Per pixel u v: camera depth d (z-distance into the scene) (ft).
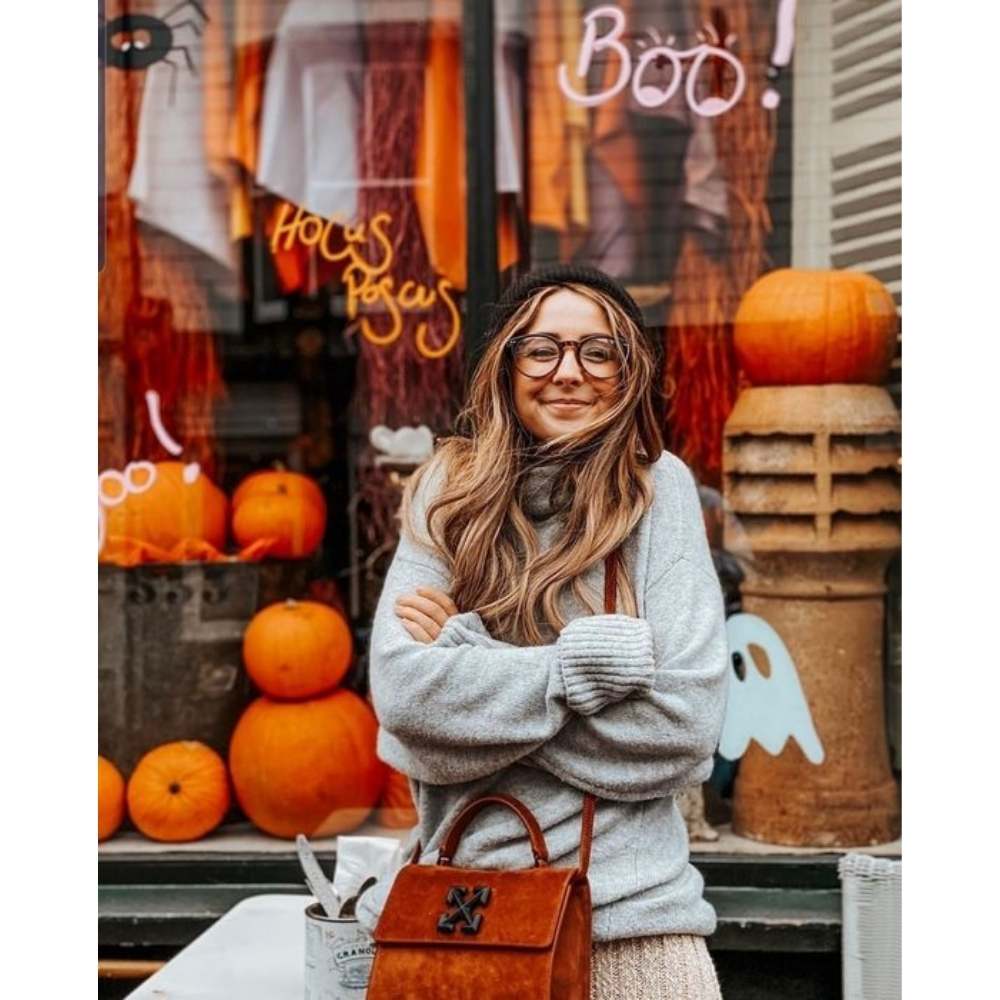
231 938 10.55
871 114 12.54
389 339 13.11
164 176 13.12
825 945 11.94
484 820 7.74
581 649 7.28
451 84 13.04
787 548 12.59
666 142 12.85
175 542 13.03
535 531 8.06
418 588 8.02
